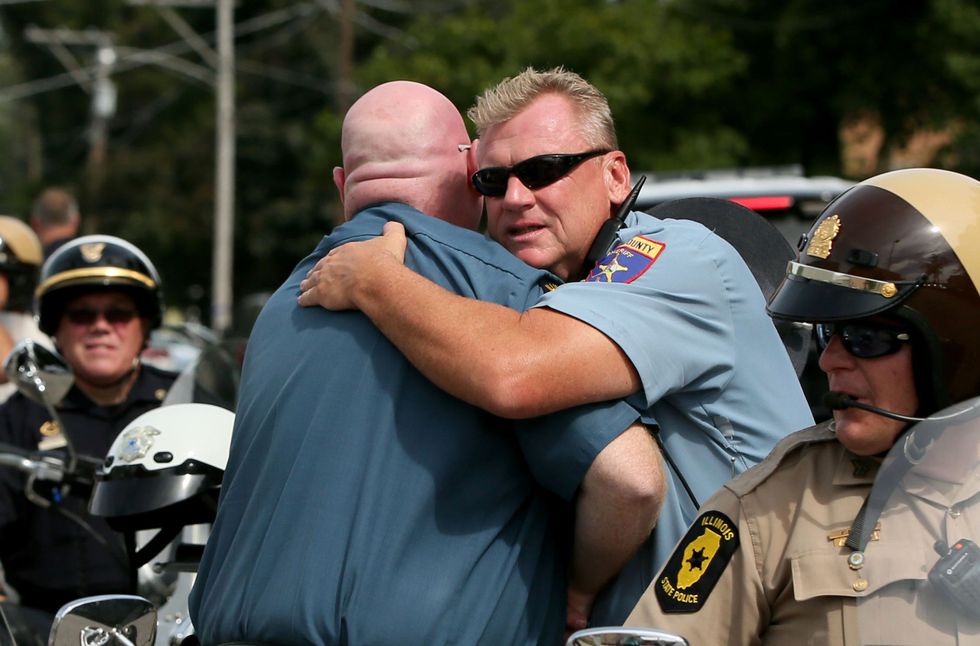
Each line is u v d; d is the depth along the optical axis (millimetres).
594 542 5559
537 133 6074
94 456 9719
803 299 4828
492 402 5324
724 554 4918
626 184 6398
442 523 5391
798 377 7066
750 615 4867
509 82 6270
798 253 4988
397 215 6016
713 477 5973
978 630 4477
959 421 4578
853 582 4637
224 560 5641
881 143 46000
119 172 78062
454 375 5367
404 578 5285
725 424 5980
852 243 4781
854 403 4754
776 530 4887
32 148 94312
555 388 5355
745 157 45562
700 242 6020
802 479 4926
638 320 5598
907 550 4594
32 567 9180
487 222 6309
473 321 5434
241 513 5660
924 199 4789
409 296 5492
